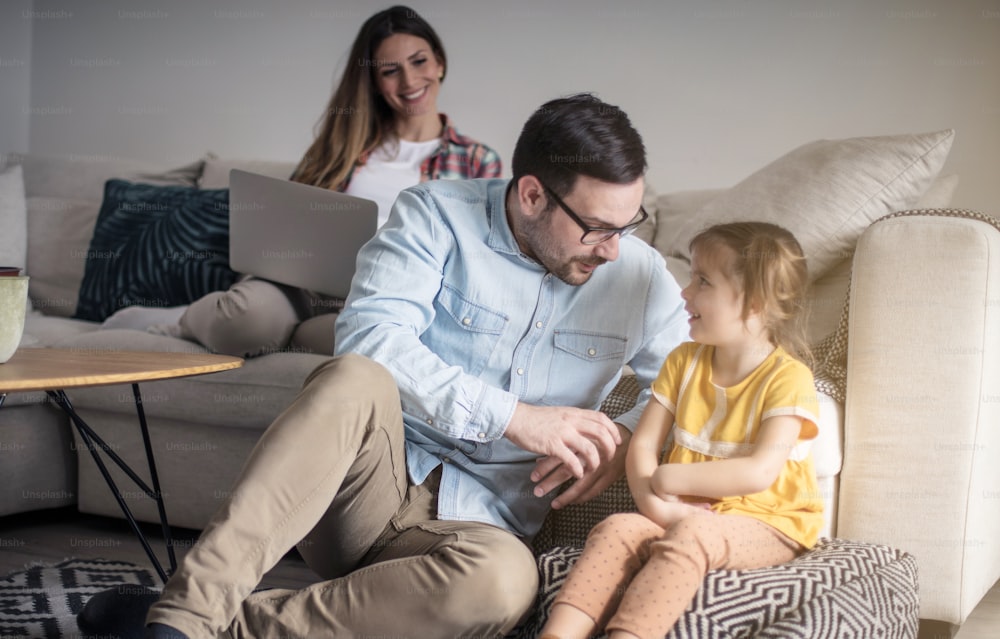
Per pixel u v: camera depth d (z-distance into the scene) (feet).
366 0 11.35
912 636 4.50
